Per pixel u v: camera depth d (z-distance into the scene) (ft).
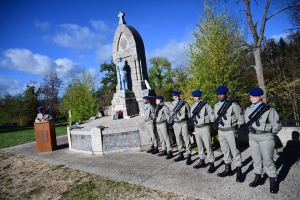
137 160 20.77
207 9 25.88
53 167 21.36
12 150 32.04
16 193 16.12
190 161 18.43
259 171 13.19
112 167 19.44
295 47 63.26
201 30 25.94
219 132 15.17
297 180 13.33
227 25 28.91
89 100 54.75
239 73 25.16
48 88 131.34
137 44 38.27
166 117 20.79
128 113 36.47
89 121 41.24
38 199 14.74
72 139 27.32
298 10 44.52
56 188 16.20
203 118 16.62
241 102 26.13
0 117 114.93
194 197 12.56
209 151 16.30
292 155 17.85
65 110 60.75
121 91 37.93
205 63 23.90
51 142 28.55
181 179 15.35
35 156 26.73
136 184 15.28
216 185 13.83
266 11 30.22
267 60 69.62
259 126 12.69
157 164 19.16
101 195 14.17
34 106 117.91
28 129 70.64
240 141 22.35
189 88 24.64
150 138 22.98
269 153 12.44
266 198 11.64
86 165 20.80
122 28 39.45
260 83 30.83
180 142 19.70
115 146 24.00
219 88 15.30
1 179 19.65
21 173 20.81
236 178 14.16
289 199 11.29
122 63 38.50
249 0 31.27
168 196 13.04
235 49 26.63
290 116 45.24
